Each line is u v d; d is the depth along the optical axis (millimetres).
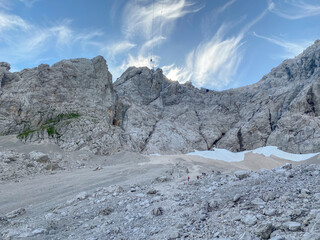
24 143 62625
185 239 9680
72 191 32812
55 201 27453
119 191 24500
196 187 19766
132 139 88438
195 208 13336
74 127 71750
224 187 16594
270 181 14602
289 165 17875
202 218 11383
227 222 10117
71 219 16953
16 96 73562
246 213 10430
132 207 17359
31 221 17984
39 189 34344
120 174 46625
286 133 89500
